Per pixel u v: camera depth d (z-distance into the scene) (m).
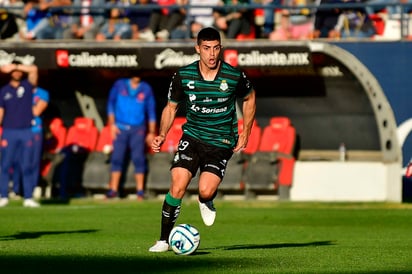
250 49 75.25
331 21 78.69
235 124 37.03
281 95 81.50
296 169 79.69
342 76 78.50
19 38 83.50
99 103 85.38
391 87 75.56
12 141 72.44
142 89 78.50
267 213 65.44
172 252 37.72
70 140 82.75
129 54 76.94
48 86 84.69
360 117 81.00
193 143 36.53
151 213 64.69
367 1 78.69
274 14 80.19
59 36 81.25
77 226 54.34
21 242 43.41
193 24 81.56
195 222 58.12
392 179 76.81
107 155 81.81
